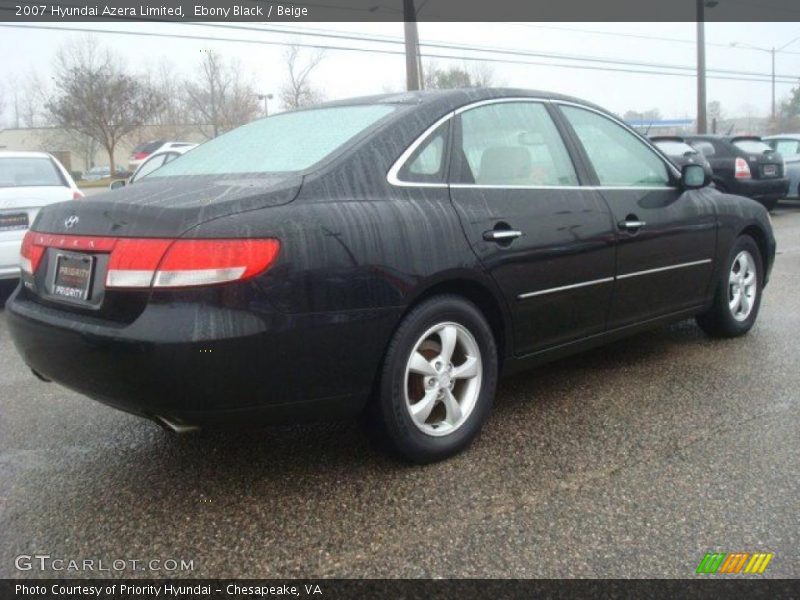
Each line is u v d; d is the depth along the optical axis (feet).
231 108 125.80
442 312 9.53
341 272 8.38
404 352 9.13
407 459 9.56
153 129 131.64
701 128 84.28
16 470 10.00
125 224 8.14
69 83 105.60
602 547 7.73
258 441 10.78
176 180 9.94
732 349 14.94
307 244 8.16
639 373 13.53
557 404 12.01
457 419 9.95
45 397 13.19
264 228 7.95
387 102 10.64
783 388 12.48
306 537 8.06
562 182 11.53
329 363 8.41
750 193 40.14
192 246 7.63
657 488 8.98
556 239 10.90
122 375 7.80
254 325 7.77
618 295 12.23
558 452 10.09
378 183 9.16
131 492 9.25
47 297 9.14
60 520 8.57
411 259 9.02
